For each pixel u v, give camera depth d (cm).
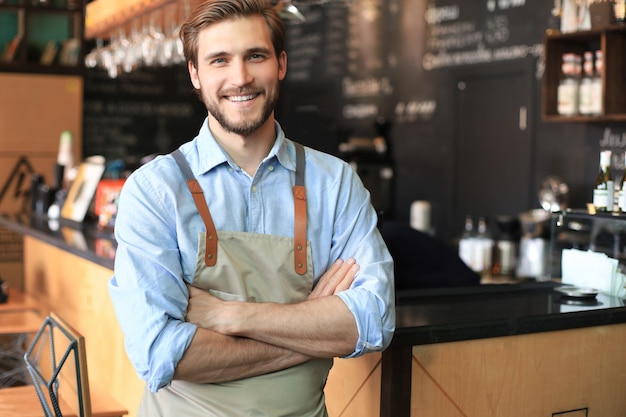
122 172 529
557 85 486
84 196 483
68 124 716
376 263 197
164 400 195
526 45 603
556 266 291
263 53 190
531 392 236
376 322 189
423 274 351
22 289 688
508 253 536
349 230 202
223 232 191
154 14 491
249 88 189
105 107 846
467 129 661
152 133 869
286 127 378
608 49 455
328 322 187
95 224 476
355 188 206
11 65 697
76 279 411
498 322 226
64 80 714
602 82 456
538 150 593
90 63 589
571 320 239
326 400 246
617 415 254
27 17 704
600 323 245
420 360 218
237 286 191
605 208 278
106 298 356
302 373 194
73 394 229
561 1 484
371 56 764
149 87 864
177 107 878
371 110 766
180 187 192
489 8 635
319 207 200
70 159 637
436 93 691
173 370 180
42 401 231
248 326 184
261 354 187
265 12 191
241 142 195
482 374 227
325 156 207
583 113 475
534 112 597
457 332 220
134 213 189
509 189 620
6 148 696
